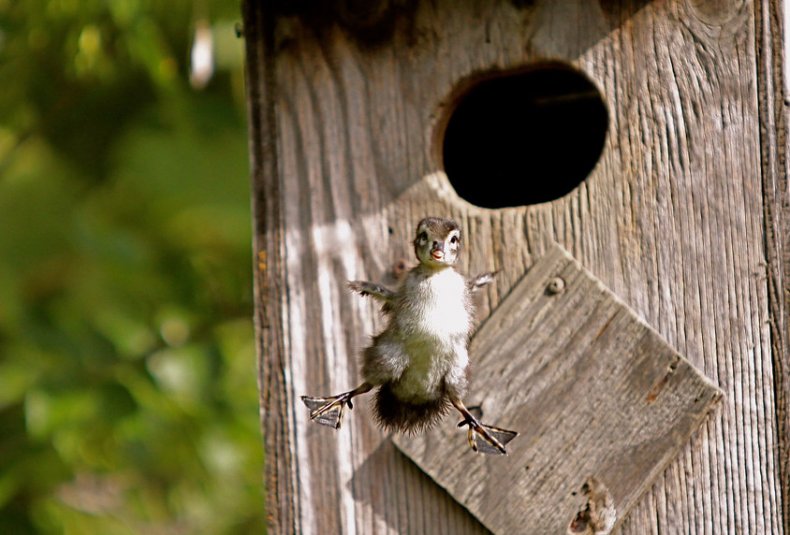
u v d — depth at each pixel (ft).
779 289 27.17
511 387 28.50
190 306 48.26
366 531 29.63
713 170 27.76
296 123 30.63
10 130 49.19
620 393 27.91
